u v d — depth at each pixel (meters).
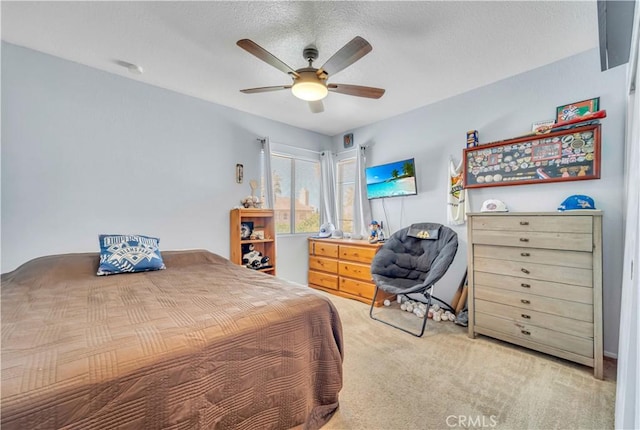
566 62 2.30
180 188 2.98
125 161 2.63
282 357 1.24
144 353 0.90
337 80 2.67
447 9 1.73
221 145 3.30
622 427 1.06
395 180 3.61
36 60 2.21
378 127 3.90
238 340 1.10
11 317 1.17
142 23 1.87
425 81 2.71
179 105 2.97
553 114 2.38
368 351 2.19
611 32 1.43
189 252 2.66
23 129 2.17
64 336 0.97
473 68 2.46
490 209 2.60
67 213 2.34
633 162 1.25
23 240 2.16
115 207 2.58
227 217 3.35
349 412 1.50
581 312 1.87
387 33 1.96
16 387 0.70
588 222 1.84
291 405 1.25
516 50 2.19
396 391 1.67
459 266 3.02
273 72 2.53
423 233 3.07
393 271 3.02
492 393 1.65
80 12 1.76
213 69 2.47
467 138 2.86
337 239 3.98
